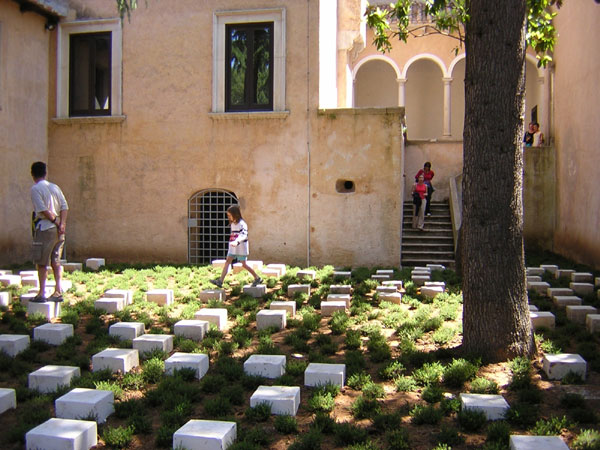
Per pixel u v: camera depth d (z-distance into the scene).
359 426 4.68
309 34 13.27
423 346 6.80
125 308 8.57
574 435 4.50
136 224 14.05
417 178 15.49
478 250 6.12
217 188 13.77
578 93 14.70
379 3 20.59
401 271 12.02
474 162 6.12
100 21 14.06
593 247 13.30
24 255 13.54
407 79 23.50
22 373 6.01
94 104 14.39
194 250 14.08
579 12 14.70
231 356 6.52
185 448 4.27
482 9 5.98
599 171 12.96
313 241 13.36
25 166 13.59
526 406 4.87
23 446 4.46
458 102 23.28
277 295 9.69
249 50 13.66
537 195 17.27
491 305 6.06
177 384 5.48
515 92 6.00
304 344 6.78
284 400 4.93
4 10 12.84
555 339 7.06
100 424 4.84
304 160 13.38
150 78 13.91
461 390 5.43
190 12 13.70
